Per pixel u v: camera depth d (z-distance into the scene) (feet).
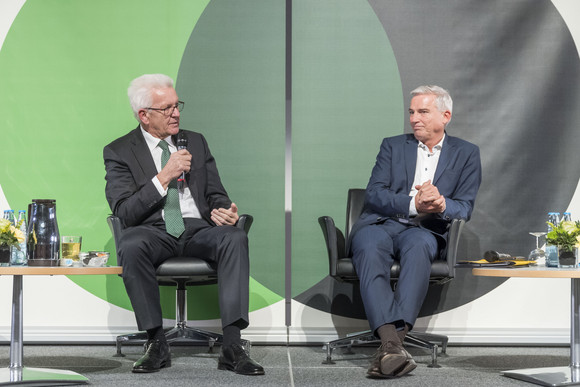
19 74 12.12
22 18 12.16
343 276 9.94
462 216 9.97
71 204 12.09
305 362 9.88
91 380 8.11
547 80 12.20
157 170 10.37
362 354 10.71
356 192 11.36
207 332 10.62
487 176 12.16
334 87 12.19
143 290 8.98
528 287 12.01
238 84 12.18
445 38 12.24
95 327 11.93
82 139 12.13
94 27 12.19
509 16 12.25
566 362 10.00
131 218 9.77
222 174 12.12
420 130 10.69
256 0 12.21
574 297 8.35
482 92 12.21
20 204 12.05
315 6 12.24
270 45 12.21
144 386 7.72
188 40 12.20
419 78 12.21
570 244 8.19
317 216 12.12
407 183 10.78
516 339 11.88
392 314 8.59
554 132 12.20
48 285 11.93
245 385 7.81
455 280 12.04
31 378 7.70
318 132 12.16
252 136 12.16
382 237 9.40
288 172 12.20
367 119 12.17
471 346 11.87
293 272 12.07
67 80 12.16
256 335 11.93
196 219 10.34
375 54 12.21
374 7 12.25
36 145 12.10
